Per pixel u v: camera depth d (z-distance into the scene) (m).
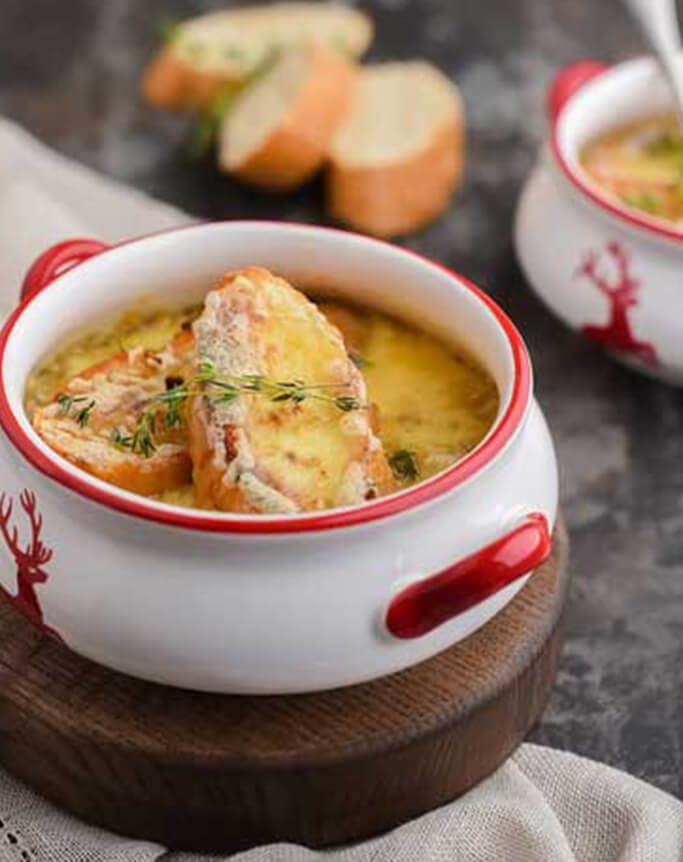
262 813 0.69
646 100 0.90
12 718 0.69
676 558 0.79
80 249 0.74
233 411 0.66
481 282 0.90
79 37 1.02
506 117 0.99
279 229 0.73
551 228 0.85
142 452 0.68
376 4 1.05
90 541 0.66
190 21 1.03
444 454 0.69
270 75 0.96
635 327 0.83
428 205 0.92
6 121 0.94
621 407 0.84
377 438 0.68
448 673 0.70
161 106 0.98
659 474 0.82
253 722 0.69
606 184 0.87
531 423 0.69
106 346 0.72
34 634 0.70
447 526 0.66
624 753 0.73
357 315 0.73
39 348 0.71
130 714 0.69
